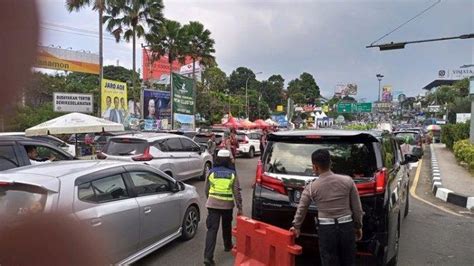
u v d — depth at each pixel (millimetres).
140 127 29062
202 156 13992
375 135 5148
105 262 1524
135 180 5672
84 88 40594
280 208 5031
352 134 4996
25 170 4871
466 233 7246
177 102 29531
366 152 4969
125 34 28969
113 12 28172
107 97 25594
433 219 8336
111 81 25875
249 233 4930
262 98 103375
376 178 4754
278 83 120625
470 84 20672
